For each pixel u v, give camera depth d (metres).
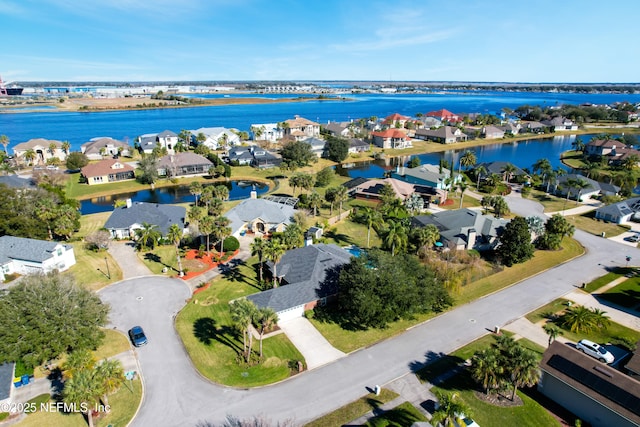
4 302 42.06
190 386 40.66
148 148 158.75
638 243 80.12
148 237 73.94
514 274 66.81
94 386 32.50
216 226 68.75
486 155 174.12
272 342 47.94
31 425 35.50
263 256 57.38
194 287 60.50
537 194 115.12
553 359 40.53
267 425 35.94
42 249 62.62
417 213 90.06
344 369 43.56
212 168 125.75
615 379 36.66
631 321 53.50
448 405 33.72
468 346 47.88
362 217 92.62
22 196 76.38
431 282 53.50
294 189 109.94
